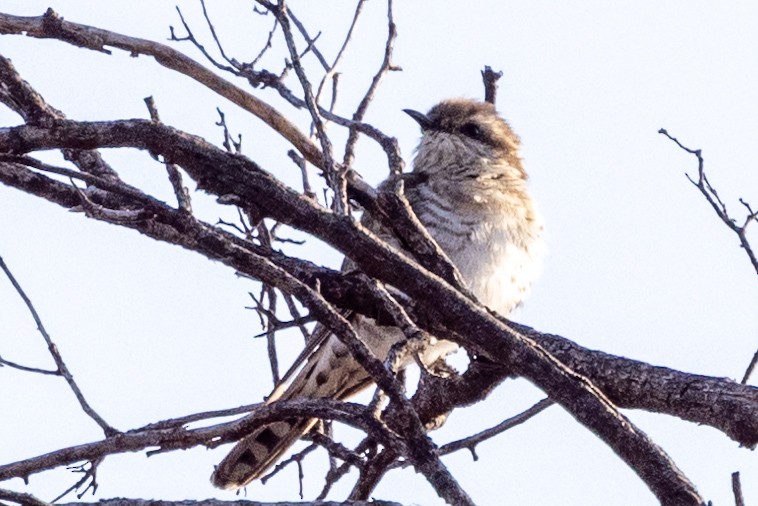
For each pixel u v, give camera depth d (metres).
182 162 9.98
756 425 9.22
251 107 11.62
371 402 9.34
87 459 10.84
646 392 9.78
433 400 12.15
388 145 10.85
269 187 9.89
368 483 12.32
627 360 10.00
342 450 12.62
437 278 9.69
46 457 10.80
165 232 9.85
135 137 9.98
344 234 9.79
